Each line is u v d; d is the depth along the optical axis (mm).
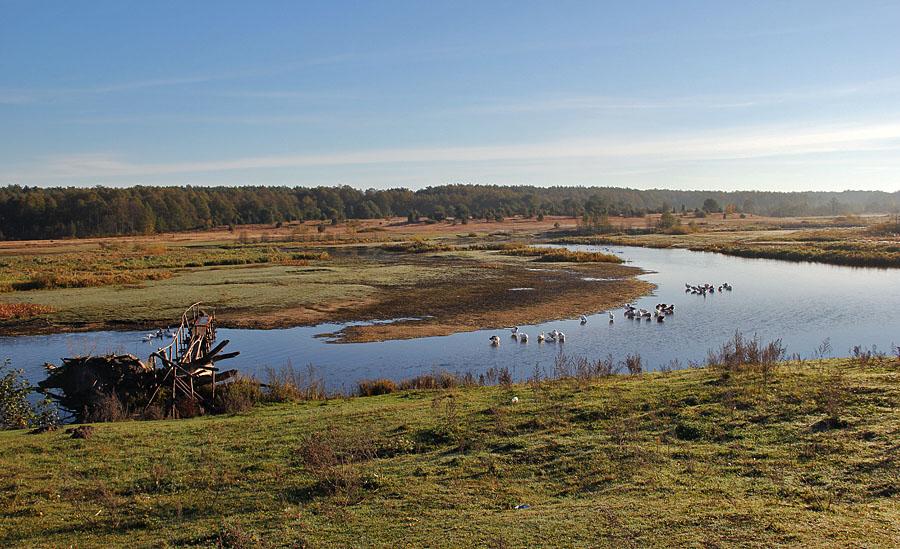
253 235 164625
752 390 15617
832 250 84250
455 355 32156
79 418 21109
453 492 11070
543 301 48812
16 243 137750
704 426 13406
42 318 43594
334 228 193250
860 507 9188
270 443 14930
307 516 10445
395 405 18594
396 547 8938
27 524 10852
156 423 18438
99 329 40656
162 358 22625
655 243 114188
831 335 35531
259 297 51625
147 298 51344
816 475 10484
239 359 32125
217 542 9578
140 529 10562
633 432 13492
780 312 43094
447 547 8789
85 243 137250
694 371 20469
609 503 9977
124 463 14008
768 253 86812
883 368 17438
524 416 15484
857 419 12789
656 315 42188
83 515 11156
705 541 8320
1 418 19484
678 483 10633
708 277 63625
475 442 13867
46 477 13203
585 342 34844
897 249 79875
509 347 33781
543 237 145625
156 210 194750
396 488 11438
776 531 8484
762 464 11180
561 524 9250
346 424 16219
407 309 45875
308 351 33719
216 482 12508
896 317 40500
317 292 54125
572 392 17750
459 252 99688
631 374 21469
